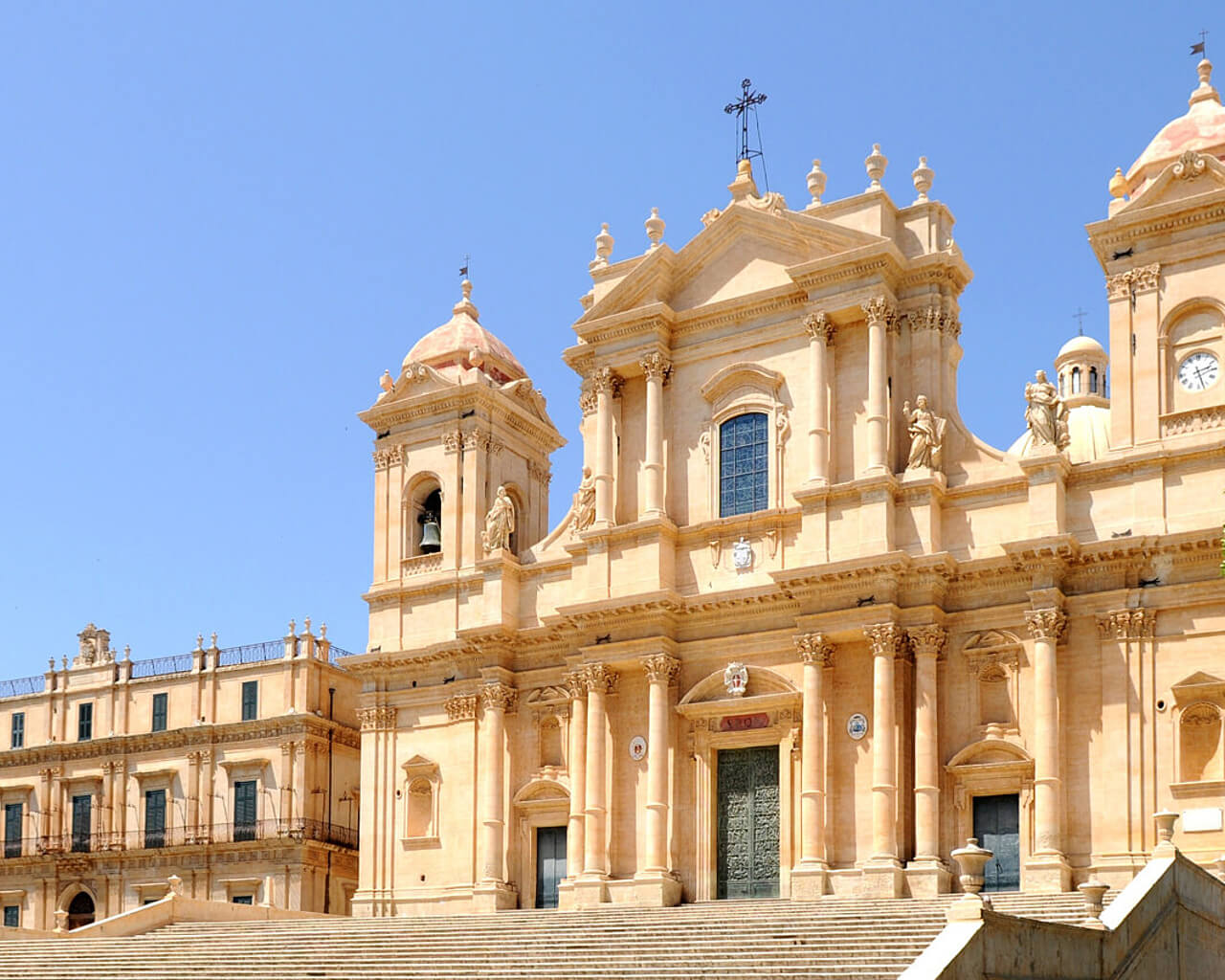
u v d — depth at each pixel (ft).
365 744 196.24
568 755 181.27
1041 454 157.89
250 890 238.27
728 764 172.35
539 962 123.24
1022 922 93.66
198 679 252.42
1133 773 149.89
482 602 190.29
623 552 177.88
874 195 172.45
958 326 173.17
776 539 171.73
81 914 255.50
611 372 183.93
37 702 267.59
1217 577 150.10
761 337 177.99
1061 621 155.12
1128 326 160.45
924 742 157.38
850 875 157.79
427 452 202.18
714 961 116.78
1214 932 122.83
